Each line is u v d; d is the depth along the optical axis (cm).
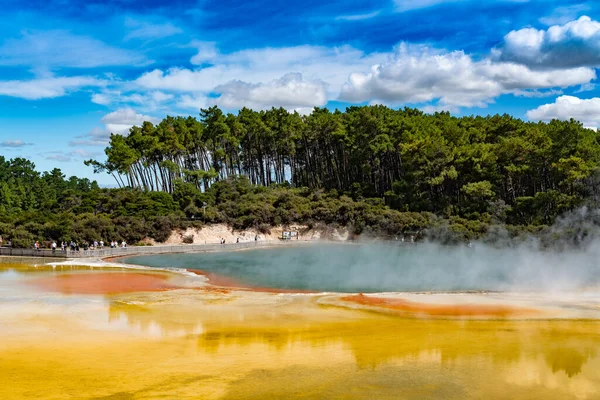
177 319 2898
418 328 2769
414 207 9381
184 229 8831
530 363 2123
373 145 10169
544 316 3117
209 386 1811
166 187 12325
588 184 7550
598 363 2127
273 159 13400
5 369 1934
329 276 5219
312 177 12850
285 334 2594
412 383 1872
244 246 8219
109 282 4400
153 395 1714
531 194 9325
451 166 8931
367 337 2552
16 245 7012
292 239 9281
